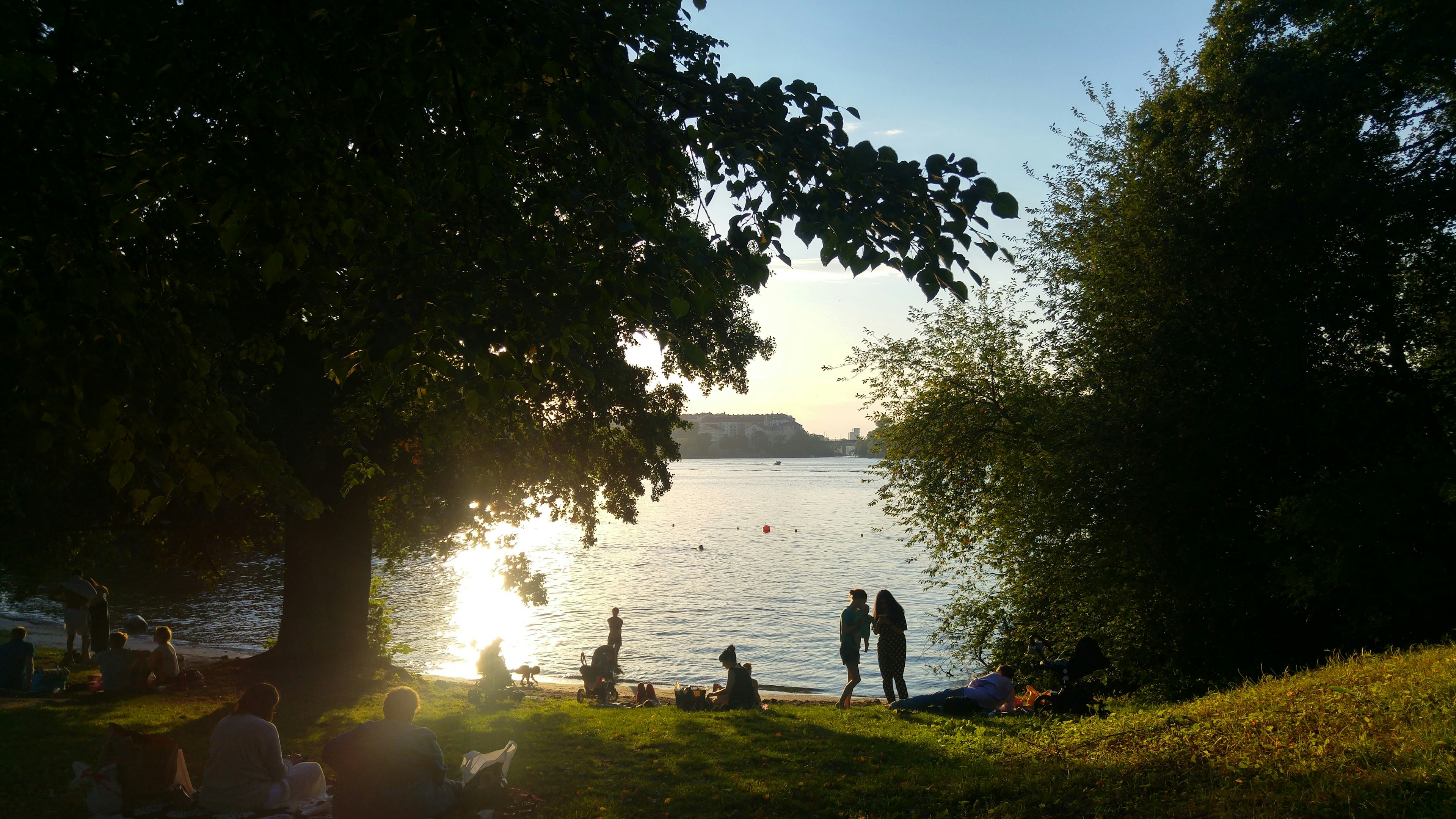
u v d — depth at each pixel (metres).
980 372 18.23
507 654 27.70
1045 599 17.89
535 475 16.34
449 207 6.11
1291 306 14.66
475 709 12.85
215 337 7.07
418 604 38.38
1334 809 5.08
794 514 104.38
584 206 5.20
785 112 4.82
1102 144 17.33
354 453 14.06
